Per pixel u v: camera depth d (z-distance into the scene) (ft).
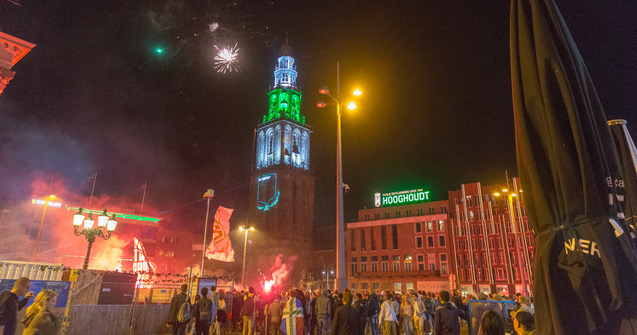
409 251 236.43
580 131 7.88
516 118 9.18
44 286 43.86
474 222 224.94
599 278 7.25
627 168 13.30
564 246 7.80
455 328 24.13
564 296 7.47
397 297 64.49
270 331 48.14
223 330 70.49
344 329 25.71
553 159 8.16
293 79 380.99
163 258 259.19
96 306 48.08
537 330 7.87
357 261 253.03
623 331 6.81
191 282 62.18
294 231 320.09
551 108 8.23
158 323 58.49
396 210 256.93
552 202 8.18
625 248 7.30
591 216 7.52
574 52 8.96
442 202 242.58
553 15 9.07
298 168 339.16
